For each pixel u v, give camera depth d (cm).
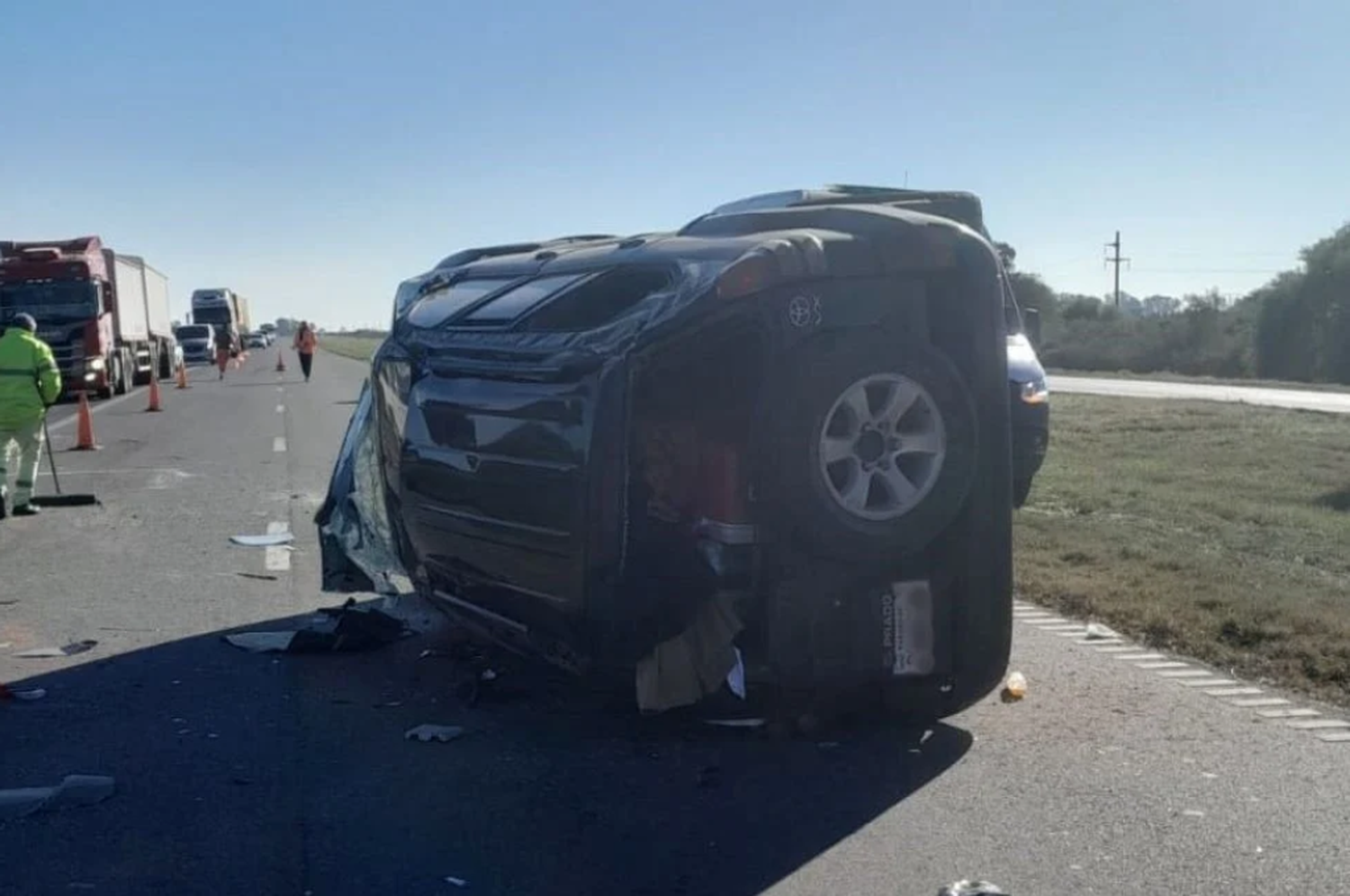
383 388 806
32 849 491
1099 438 2108
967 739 613
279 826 514
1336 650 738
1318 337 5422
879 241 586
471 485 642
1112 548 1058
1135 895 449
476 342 672
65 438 2222
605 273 639
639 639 586
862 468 574
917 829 507
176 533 1199
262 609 891
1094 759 582
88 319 3362
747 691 614
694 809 530
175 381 4709
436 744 611
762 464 568
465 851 490
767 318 566
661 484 580
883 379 568
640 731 627
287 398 3478
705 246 602
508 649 699
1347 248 5450
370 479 861
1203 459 1786
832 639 587
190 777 568
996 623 609
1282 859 476
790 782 559
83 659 766
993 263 604
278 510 1338
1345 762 577
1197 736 613
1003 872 468
